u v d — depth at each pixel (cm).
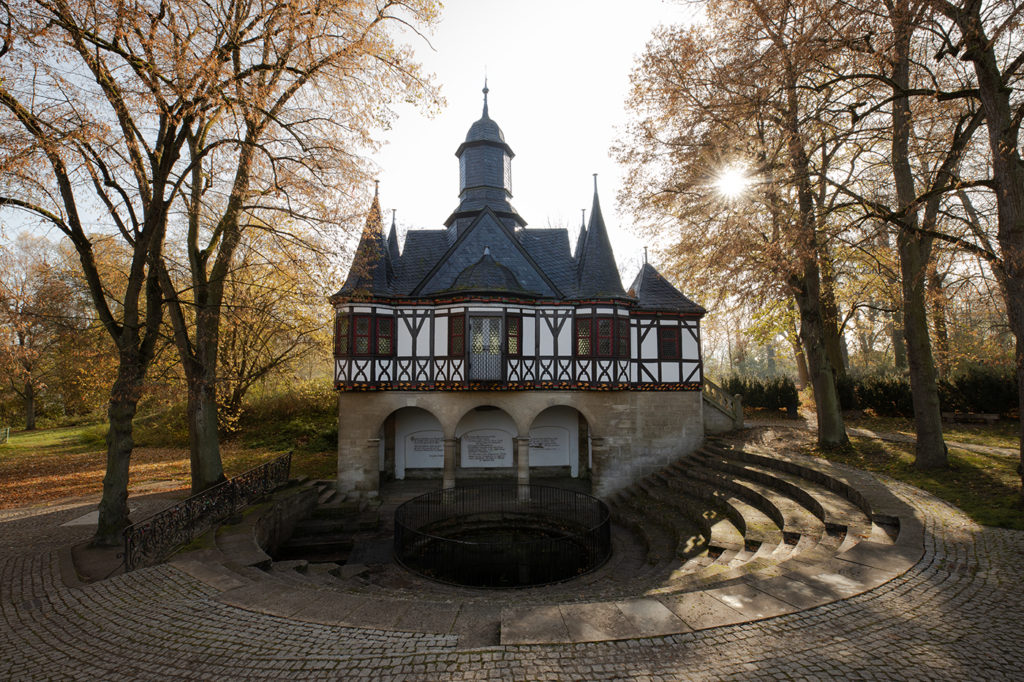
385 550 1418
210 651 580
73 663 568
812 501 1184
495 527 1702
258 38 1128
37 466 2377
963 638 549
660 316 2023
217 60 1036
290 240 1494
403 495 1934
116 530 1066
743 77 1294
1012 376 1956
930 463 1327
